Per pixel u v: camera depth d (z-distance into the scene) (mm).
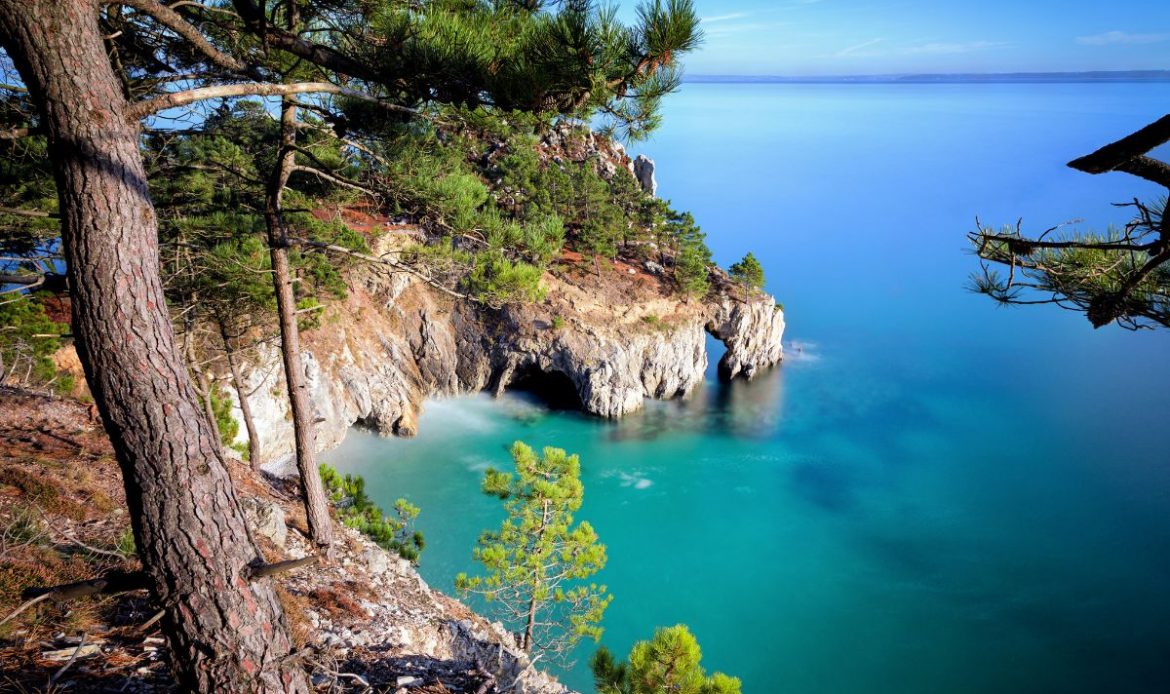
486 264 15641
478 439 60438
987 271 5934
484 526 47000
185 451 4332
